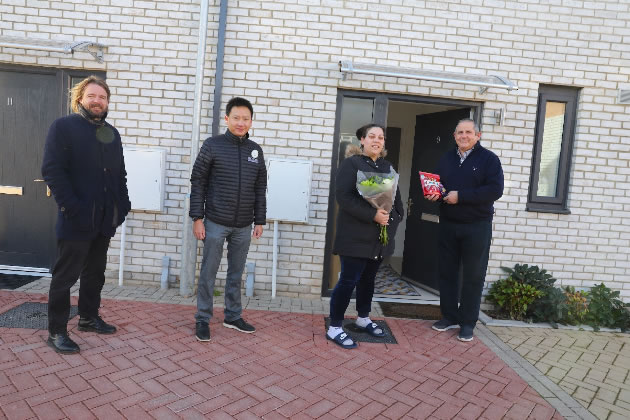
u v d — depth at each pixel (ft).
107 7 14.71
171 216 15.33
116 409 7.98
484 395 9.51
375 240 11.30
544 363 11.41
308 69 14.96
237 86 14.94
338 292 11.50
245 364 10.11
